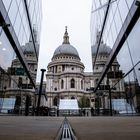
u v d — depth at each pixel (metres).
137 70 12.88
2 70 15.08
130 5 13.05
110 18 20.52
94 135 2.29
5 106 17.27
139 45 12.21
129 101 15.20
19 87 22.83
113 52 19.38
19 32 19.33
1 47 14.29
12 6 15.41
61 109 43.56
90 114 39.72
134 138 2.01
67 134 2.31
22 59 22.12
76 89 104.69
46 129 3.12
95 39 34.06
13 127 3.48
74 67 118.75
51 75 115.44
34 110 25.64
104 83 27.05
